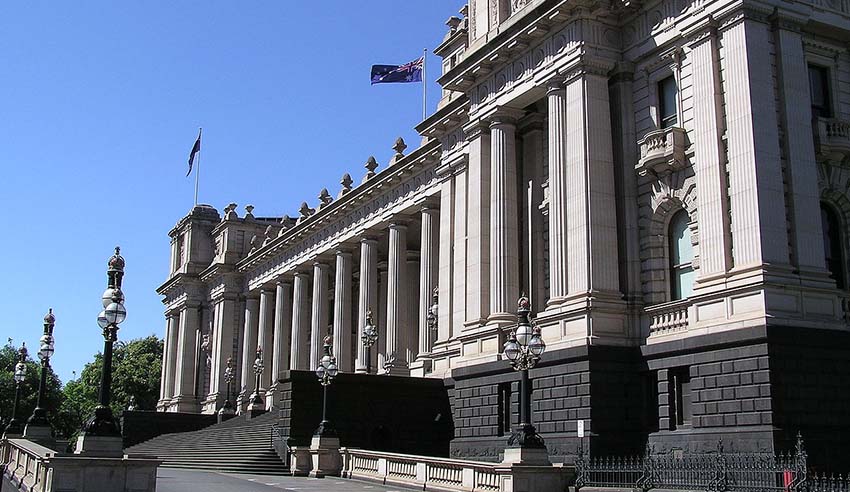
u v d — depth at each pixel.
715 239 33.12
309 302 91.31
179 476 41.94
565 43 39.72
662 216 36.84
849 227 34.88
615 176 38.28
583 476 30.52
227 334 95.75
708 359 32.28
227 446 55.16
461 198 51.12
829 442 30.30
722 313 32.19
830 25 35.09
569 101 39.03
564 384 36.25
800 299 31.27
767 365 29.91
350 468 42.06
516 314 42.75
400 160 63.34
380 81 63.41
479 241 45.59
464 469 32.25
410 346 74.56
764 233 31.34
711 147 33.78
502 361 40.72
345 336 73.94
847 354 31.52
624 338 36.25
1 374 113.94
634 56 38.69
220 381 94.50
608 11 39.00
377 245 72.19
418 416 49.31
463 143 51.78
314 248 79.94
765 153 32.19
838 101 35.50
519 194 45.38
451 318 52.09
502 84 44.22
